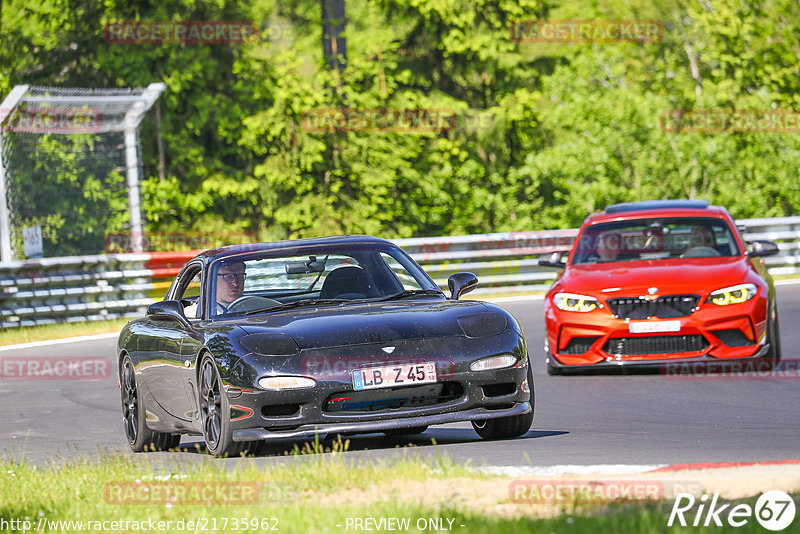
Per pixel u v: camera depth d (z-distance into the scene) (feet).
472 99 416.46
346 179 375.86
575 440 93.45
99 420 128.16
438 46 402.72
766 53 402.31
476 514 58.75
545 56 415.44
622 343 132.87
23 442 115.75
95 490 74.69
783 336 167.22
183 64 357.61
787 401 113.70
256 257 101.19
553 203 393.50
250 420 85.25
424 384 86.33
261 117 362.33
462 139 403.34
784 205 384.27
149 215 343.87
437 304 94.79
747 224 268.41
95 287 233.76
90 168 331.98
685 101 386.32
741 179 372.38
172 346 97.14
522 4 398.21
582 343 134.92
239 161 386.11
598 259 146.20
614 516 57.16
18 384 160.66
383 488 68.33
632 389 126.11
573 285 136.77
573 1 418.51
